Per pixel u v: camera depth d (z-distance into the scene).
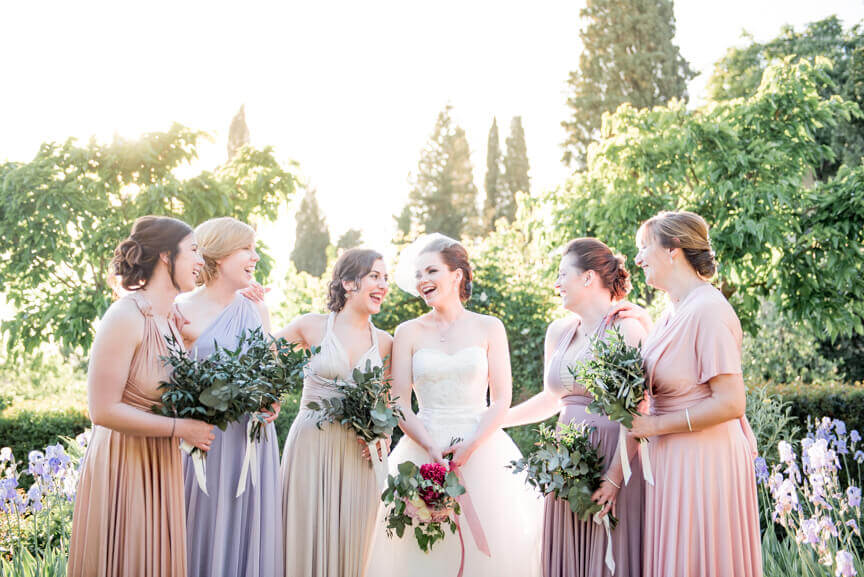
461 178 34.88
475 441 3.77
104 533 2.77
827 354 13.44
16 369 12.98
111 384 2.75
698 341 3.04
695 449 3.04
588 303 3.75
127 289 2.97
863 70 15.62
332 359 3.71
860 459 4.62
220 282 3.56
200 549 3.31
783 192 7.44
